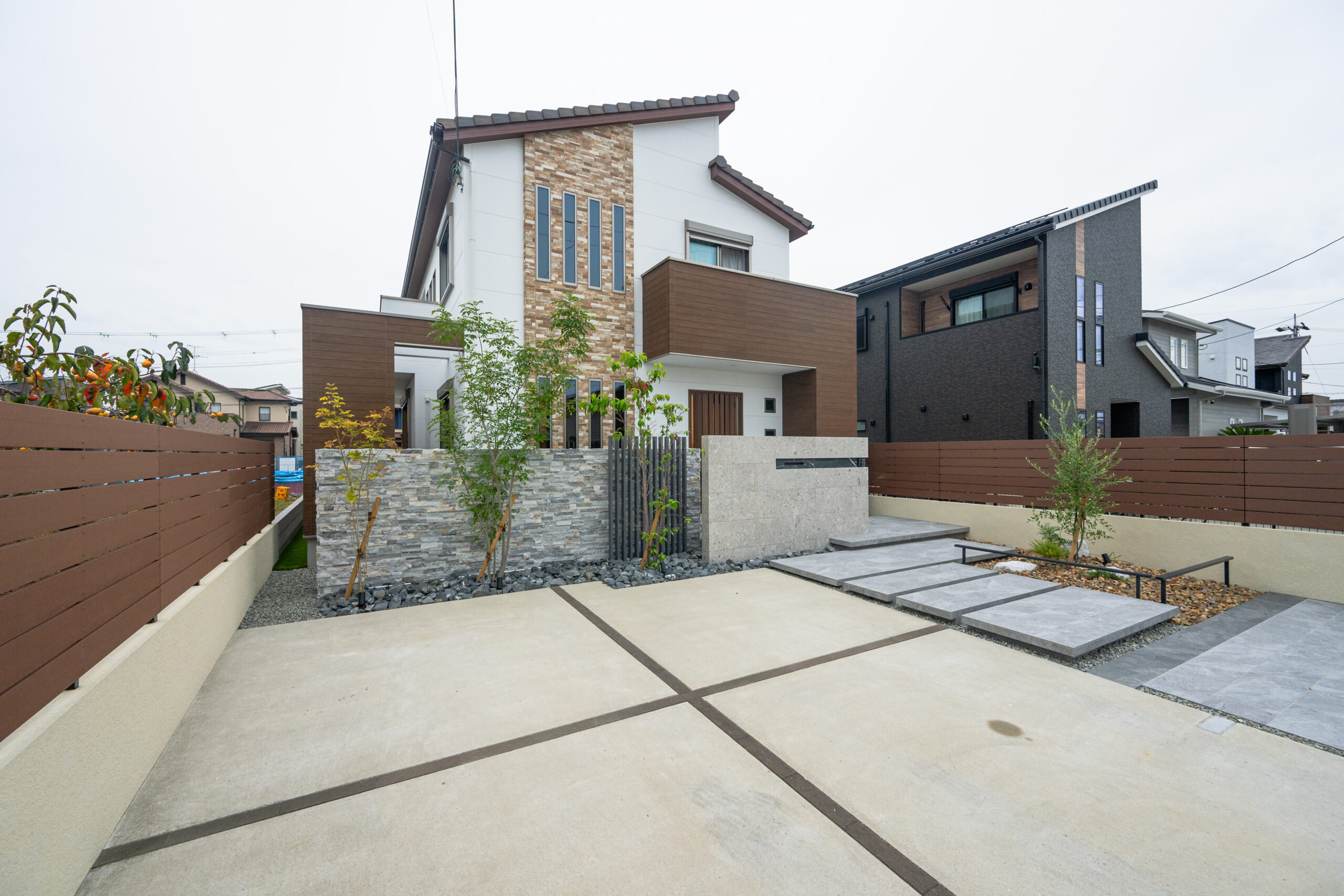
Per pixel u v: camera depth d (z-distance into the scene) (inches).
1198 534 227.3
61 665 69.6
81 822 69.7
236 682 130.0
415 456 216.4
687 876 69.2
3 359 124.3
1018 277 447.8
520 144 326.0
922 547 289.9
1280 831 78.0
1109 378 435.8
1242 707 116.9
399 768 94.3
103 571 82.2
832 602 198.2
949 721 111.2
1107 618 165.2
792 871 70.0
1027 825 79.1
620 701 119.6
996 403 436.5
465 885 67.9
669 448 277.7
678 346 325.1
